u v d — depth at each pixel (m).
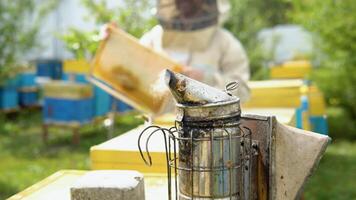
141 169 1.90
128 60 2.71
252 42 10.48
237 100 1.31
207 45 3.35
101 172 1.44
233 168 1.30
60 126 7.00
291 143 1.44
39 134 7.97
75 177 1.75
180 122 1.29
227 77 3.29
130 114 7.97
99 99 7.14
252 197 1.42
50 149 6.87
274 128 1.41
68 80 7.11
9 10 8.73
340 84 7.27
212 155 1.28
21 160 6.28
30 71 9.47
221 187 1.29
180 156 1.32
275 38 10.68
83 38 5.98
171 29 3.26
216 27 3.38
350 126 7.82
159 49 3.31
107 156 1.93
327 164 5.98
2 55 8.53
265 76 8.85
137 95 2.71
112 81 2.75
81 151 6.71
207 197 1.29
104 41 2.75
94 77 2.82
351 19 6.91
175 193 1.45
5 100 8.78
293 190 1.42
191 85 1.29
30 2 9.12
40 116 9.53
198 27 3.24
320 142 1.43
